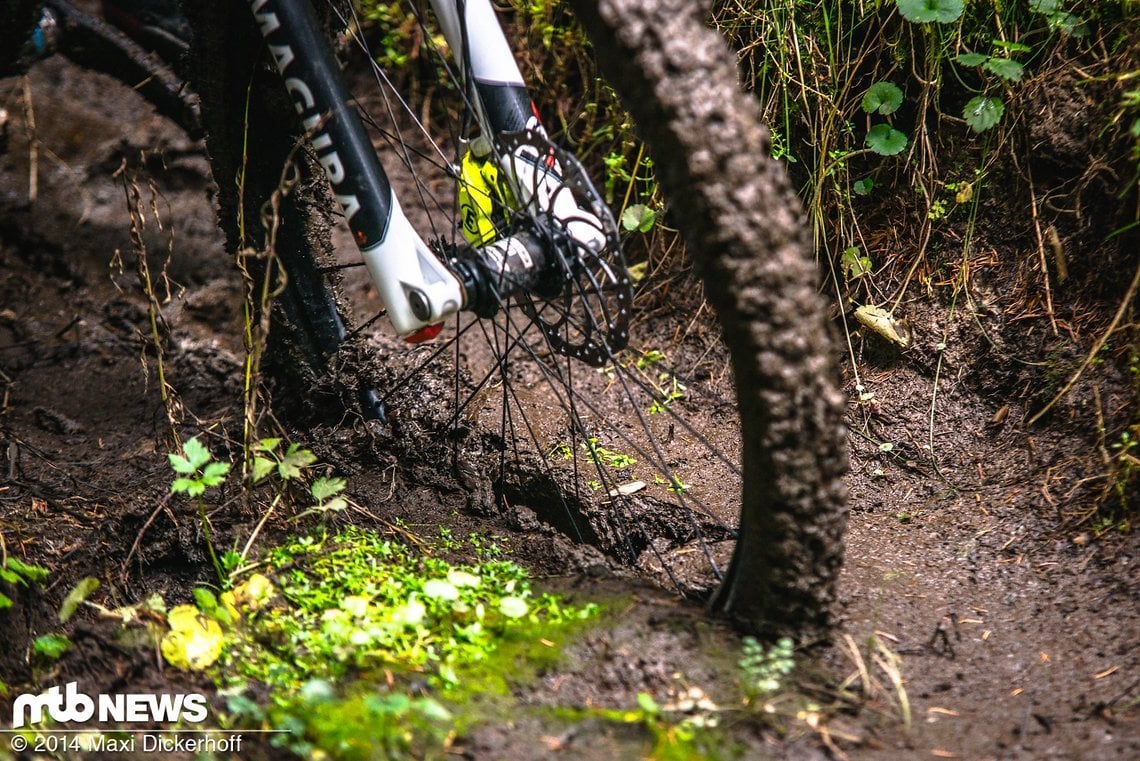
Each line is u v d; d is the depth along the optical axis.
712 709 2.09
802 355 2.01
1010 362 3.04
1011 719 2.12
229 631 2.37
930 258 3.24
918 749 2.03
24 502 2.97
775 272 1.99
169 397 3.03
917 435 3.07
